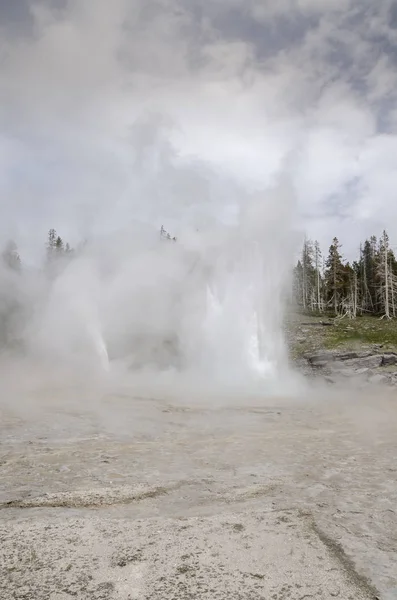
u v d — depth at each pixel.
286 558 3.36
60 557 3.36
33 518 4.10
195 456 6.54
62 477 5.43
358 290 57.75
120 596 2.86
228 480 5.32
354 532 3.82
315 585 3.00
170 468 5.86
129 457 6.45
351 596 2.88
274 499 4.64
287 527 3.91
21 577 3.09
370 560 3.33
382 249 49.53
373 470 5.80
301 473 5.65
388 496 4.73
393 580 3.06
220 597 2.85
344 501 4.57
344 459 6.40
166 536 3.72
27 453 6.64
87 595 2.87
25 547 3.53
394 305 47.72
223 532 3.80
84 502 4.54
